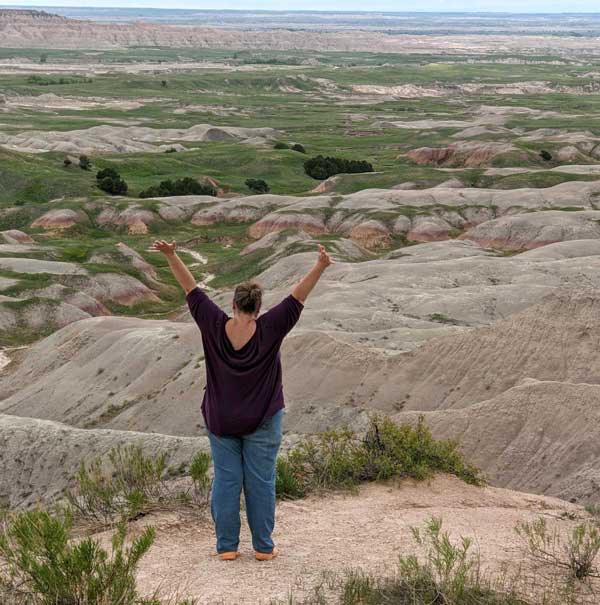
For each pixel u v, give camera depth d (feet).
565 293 104.42
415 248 224.74
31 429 76.69
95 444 73.61
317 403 101.81
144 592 16.75
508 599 15.80
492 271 181.88
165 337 138.62
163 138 478.59
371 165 378.53
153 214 288.30
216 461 17.99
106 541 21.17
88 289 207.31
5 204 296.51
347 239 248.11
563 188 288.10
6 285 197.77
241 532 21.71
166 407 115.96
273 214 276.82
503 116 556.10
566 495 67.15
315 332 114.62
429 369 102.17
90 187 320.50
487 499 28.37
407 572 16.63
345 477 28.37
